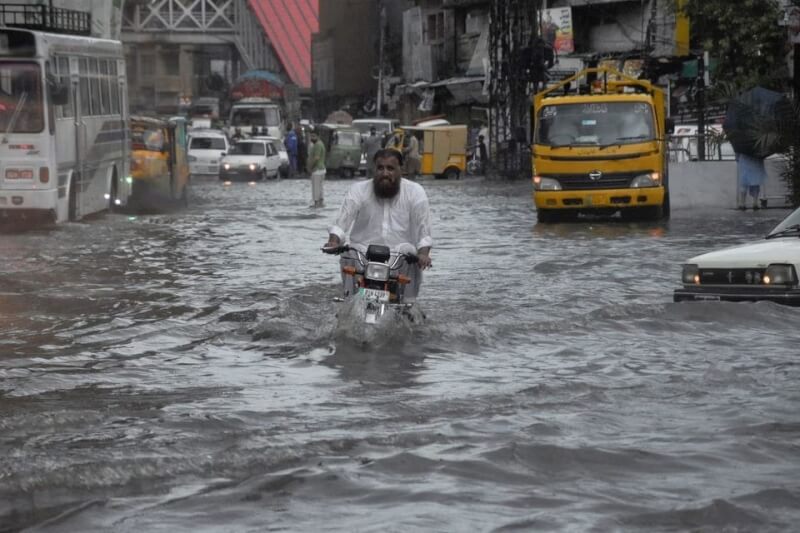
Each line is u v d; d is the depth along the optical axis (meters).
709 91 36.91
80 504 5.73
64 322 12.51
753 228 24.44
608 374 9.39
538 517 5.47
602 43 62.62
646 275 16.47
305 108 108.25
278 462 6.50
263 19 108.50
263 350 10.66
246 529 5.33
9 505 5.74
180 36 110.56
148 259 19.41
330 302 13.55
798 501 5.73
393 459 6.48
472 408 8.03
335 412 7.96
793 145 27.95
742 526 5.32
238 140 60.59
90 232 24.50
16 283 15.97
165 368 9.83
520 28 53.47
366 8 96.75
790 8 32.34
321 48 104.38
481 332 11.27
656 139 27.16
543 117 27.67
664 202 28.02
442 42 78.12
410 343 10.88
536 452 6.63
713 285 12.38
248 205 36.16
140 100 111.50
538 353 10.44
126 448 6.87
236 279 16.59
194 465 6.40
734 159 31.88
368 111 94.00
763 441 6.95
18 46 24.50
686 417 7.67
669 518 5.45
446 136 62.50
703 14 41.41
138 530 5.32
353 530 5.30
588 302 13.65
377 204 11.39
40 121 24.64
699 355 10.22
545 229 25.73
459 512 5.57
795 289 12.07
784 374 9.23
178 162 35.78
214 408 8.13
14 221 25.42
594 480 6.15
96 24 43.75
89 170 27.78
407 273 11.52
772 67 40.31
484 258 19.23
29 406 8.29
